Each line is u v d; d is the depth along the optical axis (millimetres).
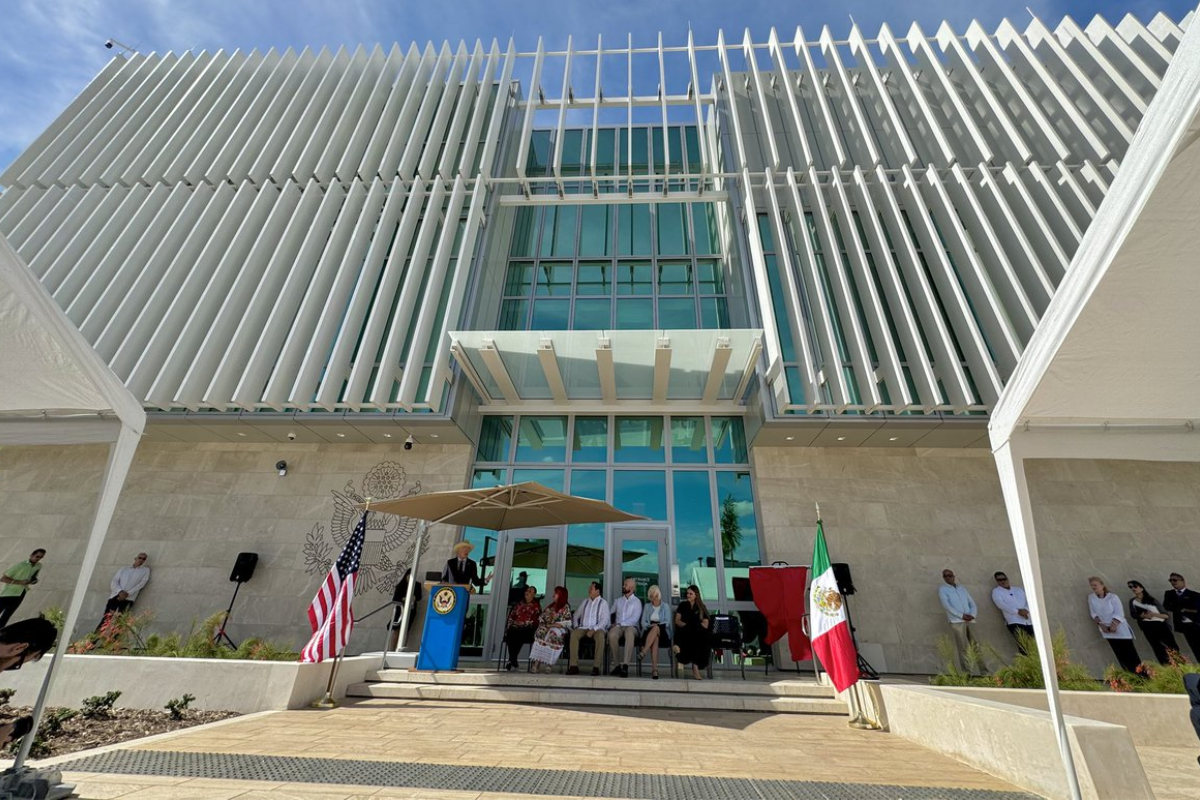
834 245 11336
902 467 10969
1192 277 2557
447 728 5051
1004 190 11844
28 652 2854
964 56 13625
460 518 9094
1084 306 2742
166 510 11031
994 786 3525
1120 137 11148
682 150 16391
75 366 3252
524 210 15766
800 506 10680
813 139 14055
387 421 10391
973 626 9656
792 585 7758
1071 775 2965
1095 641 9438
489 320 12836
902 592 9969
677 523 10914
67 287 11281
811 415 10117
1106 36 12516
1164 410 3375
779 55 14539
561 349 10219
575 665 7945
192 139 13852
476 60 15617
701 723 5750
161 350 10516
